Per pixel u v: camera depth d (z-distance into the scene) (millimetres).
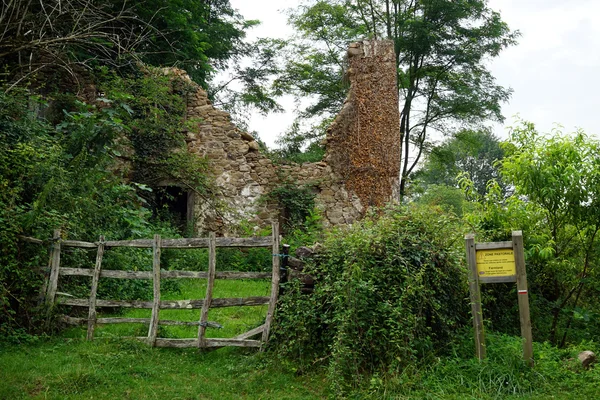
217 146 14875
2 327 6191
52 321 6480
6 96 8664
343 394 4855
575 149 6457
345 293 5312
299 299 5773
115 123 10445
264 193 14852
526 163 6508
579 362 5281
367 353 5254
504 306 6652
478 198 7352
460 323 6000
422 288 5430
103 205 8914
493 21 22219
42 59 11969
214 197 14492
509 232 6973
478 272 5336
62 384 5000
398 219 6141
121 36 14180
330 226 14844
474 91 23000
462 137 24203
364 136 15164
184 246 6293
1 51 10078
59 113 13297
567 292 7188
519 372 5012
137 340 6133
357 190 15031
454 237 6129
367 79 15367
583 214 6402
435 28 22359
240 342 5891
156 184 14297
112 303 6367
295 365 5523
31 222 6531
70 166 8383
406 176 23406
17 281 6488
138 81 14039
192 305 6137
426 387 4844
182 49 18594
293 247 11352
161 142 14336
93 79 13938
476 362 5172
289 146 24641
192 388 5090
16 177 7199
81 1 10523
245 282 9875
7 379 5035
